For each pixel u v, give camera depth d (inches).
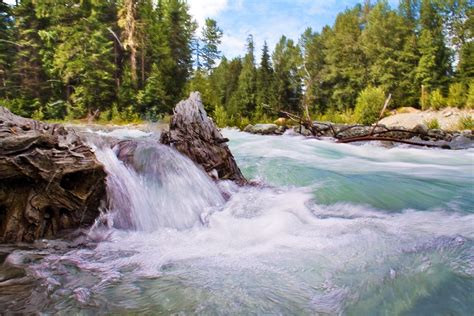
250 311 80.1
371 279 95.2
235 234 134.1
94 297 85.4
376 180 237.0
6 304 80.7
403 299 86.1
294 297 86.8
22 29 1428.4
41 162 122.6
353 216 161.3
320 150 412.8
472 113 1141.7
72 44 1331.2
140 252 116.6
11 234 119.3
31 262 105.3
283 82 2218.3
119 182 149.6
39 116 1229.7
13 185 122.9
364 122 991.6
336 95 2084.2
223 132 727.7
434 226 142.7
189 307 81.3
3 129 123.4
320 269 101.9
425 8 1993.1
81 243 123.0
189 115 218.4
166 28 1637.6
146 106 1386.6
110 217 139.4
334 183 222.8
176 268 103.7
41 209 124.6
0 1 1360.7
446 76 1795.0
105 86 1321.4
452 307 82.7
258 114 1142.3
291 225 141.3
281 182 228.5
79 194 132.7
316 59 2529.5
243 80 2314.2
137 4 1492.4
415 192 207.6
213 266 104.8
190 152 202.7
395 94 1808.6
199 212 160.4
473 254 110.9
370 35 2044.8
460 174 277.6
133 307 81.0
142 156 171.9
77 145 142.9
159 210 152.6
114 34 1402.6
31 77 1389.0
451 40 2044.8
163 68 1519.4
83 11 1430.9
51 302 82.4
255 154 352.5
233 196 186.5
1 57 1349.7
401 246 118.8
